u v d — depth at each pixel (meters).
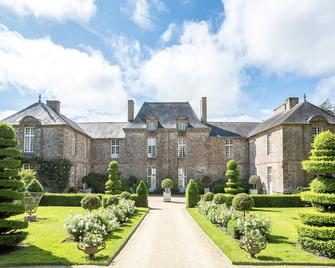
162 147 41.19
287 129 30.61
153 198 35.66
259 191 36.94
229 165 30.16
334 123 30.50
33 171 30.06
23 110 35.09
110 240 12.92
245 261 10.05
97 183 39.12
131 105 42.72
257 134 37.91
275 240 13.25
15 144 12.41
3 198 11.74
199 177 40.72
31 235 13.93
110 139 42.91
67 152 34.06
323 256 10.87
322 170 11.97
